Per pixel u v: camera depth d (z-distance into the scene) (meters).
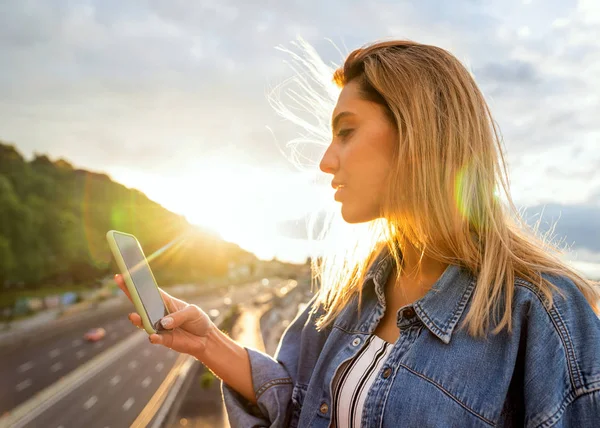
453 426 1.13
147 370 48.41
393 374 1.22
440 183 1.20
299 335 1.74
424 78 1.24
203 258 186.75
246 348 1.67
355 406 1.30
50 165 110.75
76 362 50.09
